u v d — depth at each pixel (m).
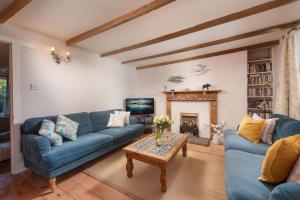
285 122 2.24
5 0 1.91
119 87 4.82
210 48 3.81
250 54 4.09
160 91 5.19
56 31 2.79
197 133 4.47
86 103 3.74
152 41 3.14
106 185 2.15
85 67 3.72
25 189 2.06
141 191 2.01
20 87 2.54
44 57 2.89
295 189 0.93
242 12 2.18
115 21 2.37
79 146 2.38
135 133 3.77
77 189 2.06
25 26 2.58
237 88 4.01
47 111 2.94
